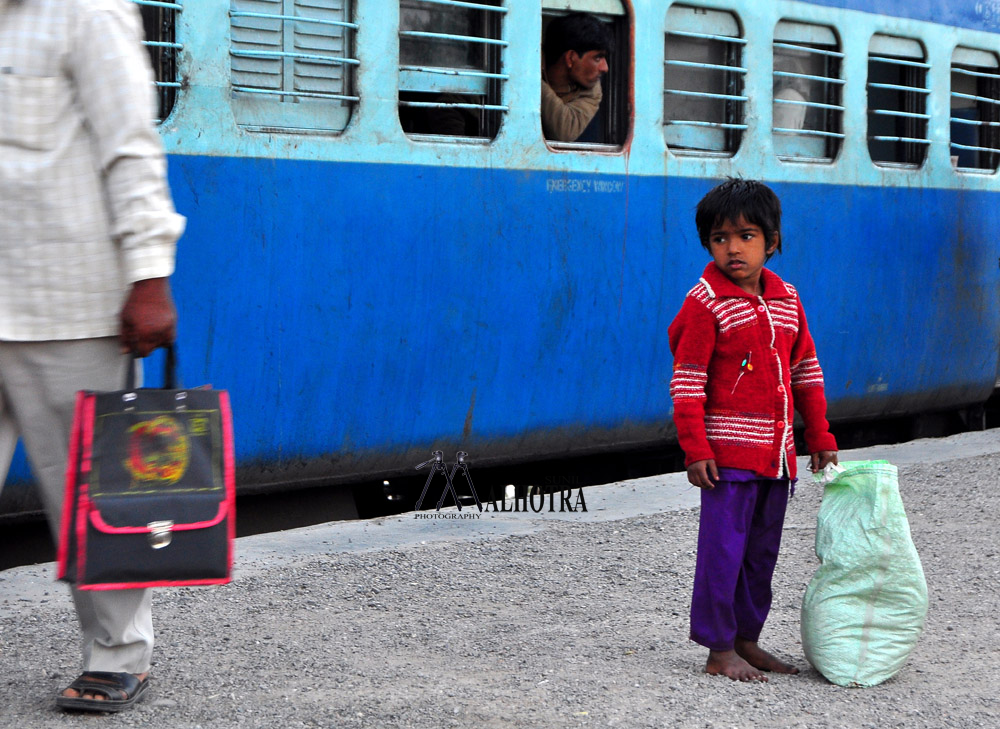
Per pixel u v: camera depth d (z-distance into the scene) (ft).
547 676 11.59
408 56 19.35
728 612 11.56
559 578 15.57
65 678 11.19
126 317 9.39
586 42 21.27
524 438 21.50
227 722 10.16
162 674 11.37
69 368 9.61
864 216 26.17
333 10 18.44
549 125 21.35
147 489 9.41
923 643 12.94
